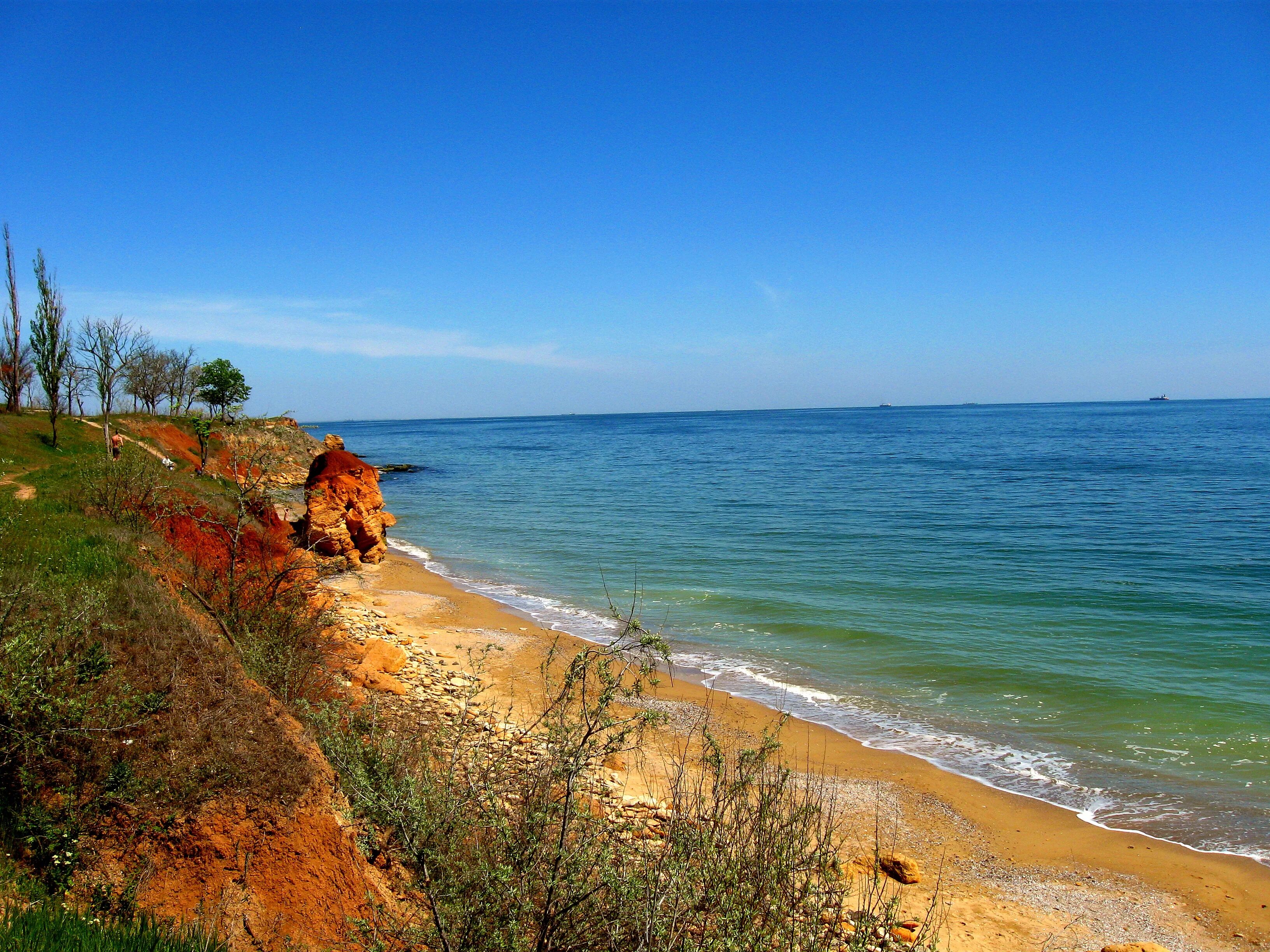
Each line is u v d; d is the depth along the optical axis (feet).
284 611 35.04
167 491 48.93
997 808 35.83
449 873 16.28
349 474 87.86
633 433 531.50
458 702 40.96
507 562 94.58
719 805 21.75
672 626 65.16
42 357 96.48
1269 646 57.62
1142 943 25.49
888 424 582.35
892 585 77.97
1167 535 103.19
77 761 19.24
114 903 17.11
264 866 18.52
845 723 45.16
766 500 149.07
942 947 25.58
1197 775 38.63
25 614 23.52
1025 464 216.13
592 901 15.78
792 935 16.44
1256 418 474.08
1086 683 50.67
